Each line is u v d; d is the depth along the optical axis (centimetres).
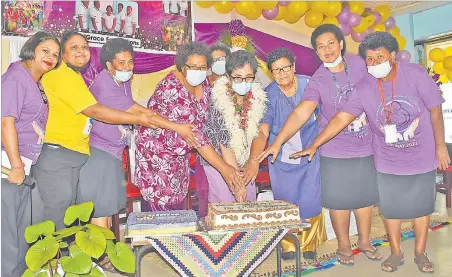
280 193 331
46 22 320
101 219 310
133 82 362
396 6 484
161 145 302
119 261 209
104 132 304
